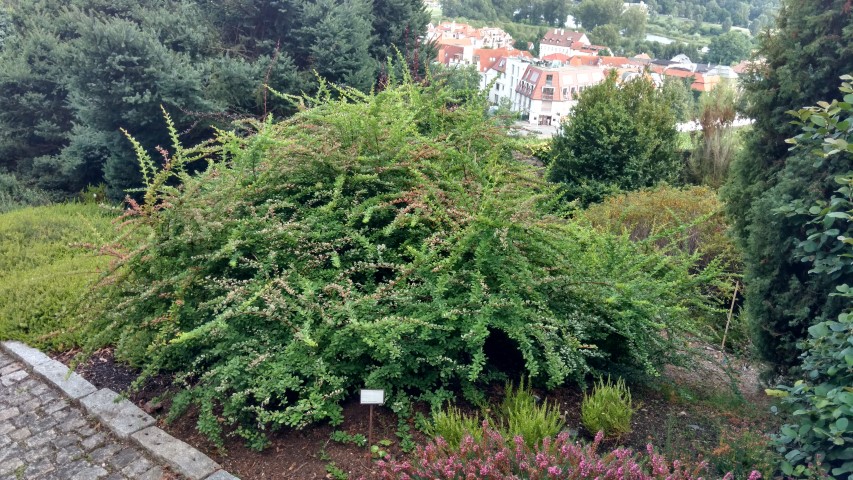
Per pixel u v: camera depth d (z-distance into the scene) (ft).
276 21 31.78
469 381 10.96
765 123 13.92
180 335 9.77
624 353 12.39
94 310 11.03
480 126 15.43
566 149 29.17
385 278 11.87
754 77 14.23
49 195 29.89
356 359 10.71
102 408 11.26
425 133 17.43
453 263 10.89
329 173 13.04
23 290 15.05
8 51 32.50
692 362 12.56
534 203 11.71
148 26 28.86
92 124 27.58
